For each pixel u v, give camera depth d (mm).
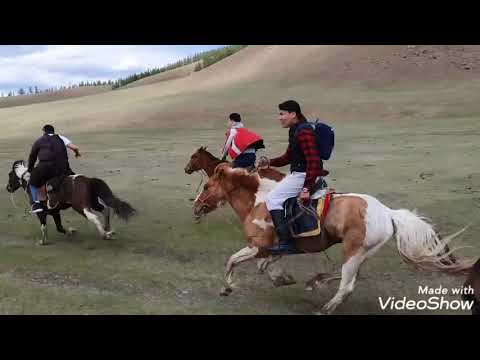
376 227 5469
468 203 10578
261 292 6613
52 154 8766
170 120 32688
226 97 38344
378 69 41562
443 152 17312
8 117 42812
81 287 6711
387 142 20500
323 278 6051
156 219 10336
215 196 6492
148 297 6359
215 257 8062
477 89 33969
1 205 11992
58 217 9281
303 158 5766
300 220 5688
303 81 41562
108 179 14875
